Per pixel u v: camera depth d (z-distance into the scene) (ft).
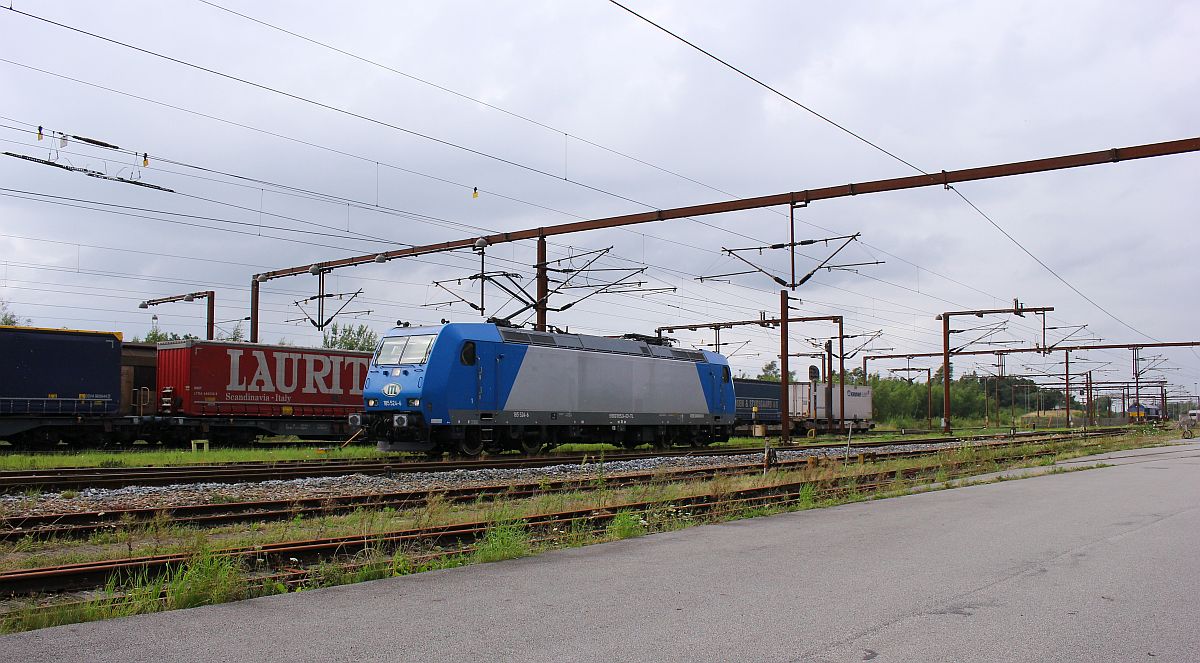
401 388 88.02
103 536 39.78
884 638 21.75
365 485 63.21
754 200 80.12
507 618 23.76
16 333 94.02
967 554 33.88
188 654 20.25
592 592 27.09
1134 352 275.18
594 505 50.88
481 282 96.22
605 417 103.60
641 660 19.89
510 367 93.40
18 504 48.70
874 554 33.94
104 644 21.04
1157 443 159.43
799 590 27.30
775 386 196.13
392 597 26.40
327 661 19.72
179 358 107.65
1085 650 20.79
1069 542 36.83
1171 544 36.32
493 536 35.50
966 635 22.03
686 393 115.75
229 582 26.66
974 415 374.43
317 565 32.94
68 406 97.19
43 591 28.22
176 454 90.12
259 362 112.16
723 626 22.89
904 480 69.92
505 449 99.86
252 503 50.72
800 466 79.77
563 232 91.97
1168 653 20.61
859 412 206.28
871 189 73.31
